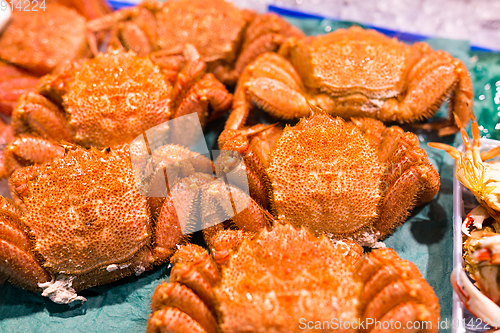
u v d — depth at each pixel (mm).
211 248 483
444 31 698
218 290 427
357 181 474
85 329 489
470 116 540
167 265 516
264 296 414
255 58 640
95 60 569
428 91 554
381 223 495
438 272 501
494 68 659
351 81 563
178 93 569
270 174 485
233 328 415
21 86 643
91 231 469
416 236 524
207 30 640
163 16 662
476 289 448
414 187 480
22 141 531
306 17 739
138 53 665
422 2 730
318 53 573
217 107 578
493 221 491
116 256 479
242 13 659
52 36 667
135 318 494
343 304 413
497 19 703
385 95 566
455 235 492
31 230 473
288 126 504
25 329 491
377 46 571
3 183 564
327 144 481
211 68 658
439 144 517
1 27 656
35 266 474
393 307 416
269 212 500
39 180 482
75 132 555
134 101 543
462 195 527
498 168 501
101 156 492
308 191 474
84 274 485
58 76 569
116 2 762
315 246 437
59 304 500
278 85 566
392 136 510
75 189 473
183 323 417
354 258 458
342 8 734
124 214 477
